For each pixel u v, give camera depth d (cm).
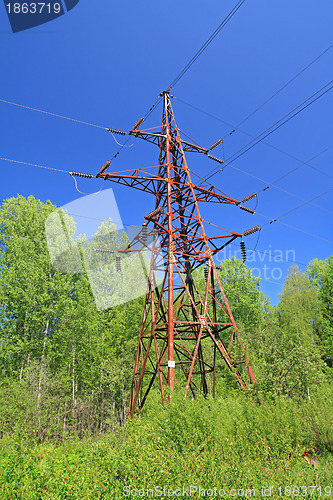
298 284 4309
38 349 2658
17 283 2745
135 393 1599
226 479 676
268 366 1694
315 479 680
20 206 3228
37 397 2142
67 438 2031
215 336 1661
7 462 909
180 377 2850
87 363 2767
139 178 1627
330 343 3625
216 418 1071
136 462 793
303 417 1306
